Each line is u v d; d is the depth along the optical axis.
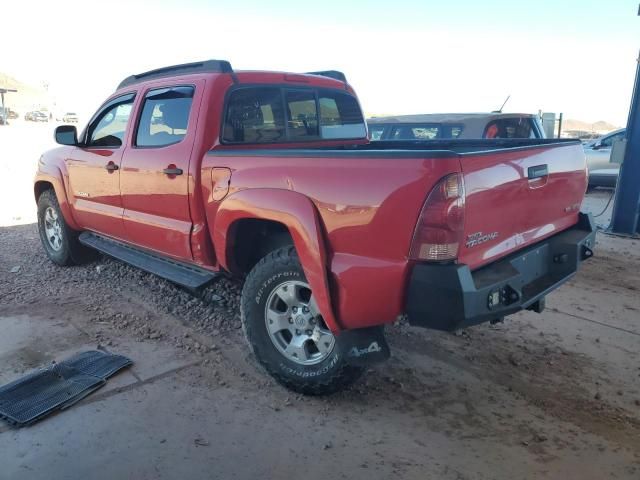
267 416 3.39
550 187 3.66
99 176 5.18
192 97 4.16
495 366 4.12
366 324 3.13
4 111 50.53
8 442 3.08
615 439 3.23
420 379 3.90
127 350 4.21
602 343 4.58
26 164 18.80
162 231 4.47
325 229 3.18
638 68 8.45
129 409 3.42
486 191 3.00
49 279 5.81
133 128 4.77
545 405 3.59
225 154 3.80
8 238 7.65
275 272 3.57
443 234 2.79
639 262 7.25
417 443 3.16
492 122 8.51
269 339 3.69
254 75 4.36
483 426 3.35
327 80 5.04
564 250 3.73
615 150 8.75
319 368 3.49
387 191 2.90
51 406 3.38
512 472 2.92
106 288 5.54
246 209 3.57
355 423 3.35
